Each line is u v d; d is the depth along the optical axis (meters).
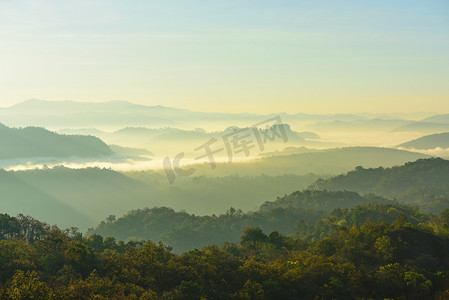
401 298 64.50
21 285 57.28
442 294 63.94
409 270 70.31
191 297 62.19
